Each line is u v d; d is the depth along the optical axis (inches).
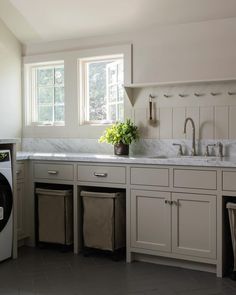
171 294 112.1
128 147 155.9
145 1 145.5
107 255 147.7
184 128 149.8
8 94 177.0
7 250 141.2
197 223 127.2
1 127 173.8
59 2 155.0
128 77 161.0
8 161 139.5
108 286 118.0
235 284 119.1
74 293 113.2
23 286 118.3
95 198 143.5
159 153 157.8
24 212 157.1
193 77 149.9
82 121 175.0
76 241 149.7
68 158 148.4
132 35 160.1
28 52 182.4
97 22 160.4
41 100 185.5
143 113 160.2
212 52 146.6
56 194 150.9
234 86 144.1
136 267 134.6
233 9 140.7
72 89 174.1
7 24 173.2
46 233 154.1
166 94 155.7
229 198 129.0
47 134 180.5
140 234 136.8
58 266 135.9
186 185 127.9
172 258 135.3
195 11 145.3
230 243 132.0
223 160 130.6
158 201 133.2
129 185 137.5
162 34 154.5
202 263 130.5
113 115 170.7
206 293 112.6
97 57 168.6
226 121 145.8
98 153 169.0
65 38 173.5
